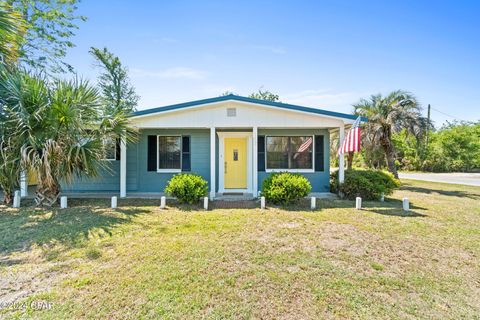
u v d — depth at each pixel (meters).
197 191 7.63
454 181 17.69
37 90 6.26
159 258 3.77
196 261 3.69
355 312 2.57
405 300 2.81
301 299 2.78
